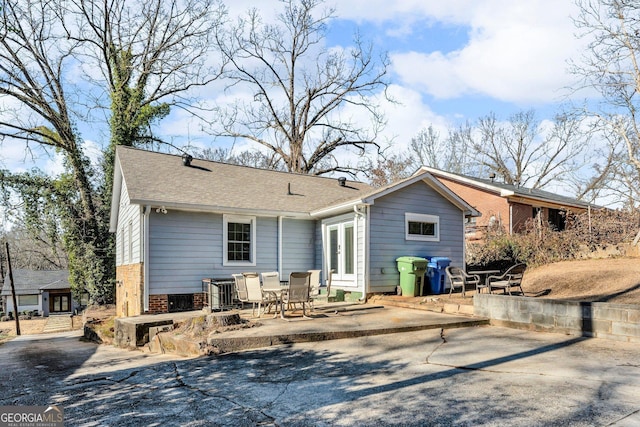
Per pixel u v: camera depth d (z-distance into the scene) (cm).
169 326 895
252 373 567
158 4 2420
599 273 1130
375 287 1249
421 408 421
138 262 1228
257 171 1775
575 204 2531
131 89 2398
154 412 433
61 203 2186
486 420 387
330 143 3416
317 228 1480
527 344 712
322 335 770
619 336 728
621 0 1506
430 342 739
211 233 1294
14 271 4212
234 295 1212
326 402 446
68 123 2217
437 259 1298
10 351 1150
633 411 401
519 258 1556
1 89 2078
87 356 905
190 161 1595
